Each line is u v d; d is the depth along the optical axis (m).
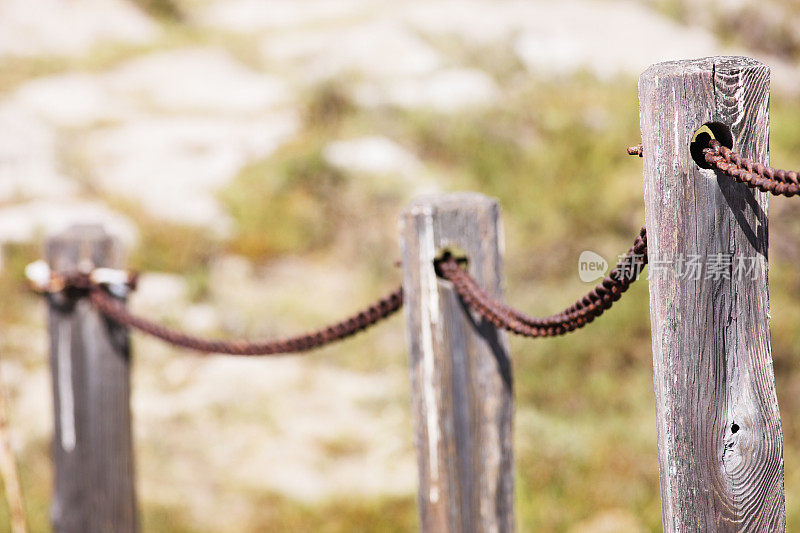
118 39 19.03
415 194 12.81
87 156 13.60
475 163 13.50
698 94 2.14
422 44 17.28
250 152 13.87
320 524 6.94
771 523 2.33
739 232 2.22
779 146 14.31
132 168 13.34
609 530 6.64
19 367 8.95
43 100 15.31
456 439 3.47
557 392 8.95
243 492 7.38
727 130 2.17
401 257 3.45
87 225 5.10
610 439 7.89
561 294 10.59
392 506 7.20
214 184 13.08
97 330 5.11
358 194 12.80
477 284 3.29
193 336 4.50
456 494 3.51
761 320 2.27
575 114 14.73
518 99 15.42
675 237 2.21
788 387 9.07
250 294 11.01
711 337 2.25
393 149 13.80
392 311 3.64
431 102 15.09
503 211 12.45
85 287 5.01
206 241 11.83
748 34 19.89
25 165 12.75
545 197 12.62
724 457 2.29
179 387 9.04
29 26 18.36
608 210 12.27
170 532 6.70
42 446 7.68
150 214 12.30
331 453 8.07
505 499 3.57
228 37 19.91
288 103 15.76
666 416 2.29
